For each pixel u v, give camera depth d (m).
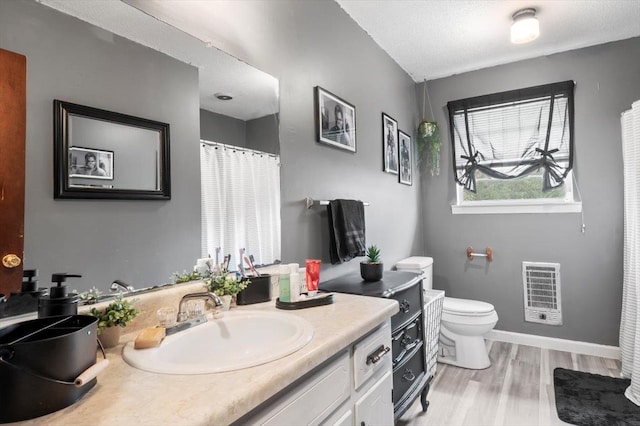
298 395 0.83
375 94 2.64
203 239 1.28
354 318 1.14
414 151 3.41
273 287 1.51
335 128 2.07
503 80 3.16
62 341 0.62
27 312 0.83
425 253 3.52
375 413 1.21
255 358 0.80
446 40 2.69
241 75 1.47
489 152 3.20
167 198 1.17
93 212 0.96
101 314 0.91
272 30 1.65
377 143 2.62
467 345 2.62
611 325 2.78
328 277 1.94
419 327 1.94
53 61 0.89
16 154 0.82
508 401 2.12
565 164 2.92
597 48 2.83
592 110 2.85
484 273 3.26
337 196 2.08
